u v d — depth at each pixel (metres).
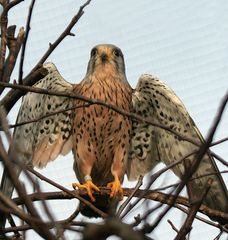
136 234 4.45
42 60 8.28
